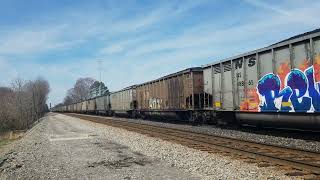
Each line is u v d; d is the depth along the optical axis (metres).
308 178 9.94
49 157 17.36
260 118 21.33
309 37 17.03
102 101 76.94
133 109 51.94
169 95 36.81
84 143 22.64
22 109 71.88
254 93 21.61
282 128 20.09
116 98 63.50
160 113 40.16
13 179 12.56
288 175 10.51
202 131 25.09
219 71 26.00
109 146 20.30
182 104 33.22
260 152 14.28
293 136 19.47
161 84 39.34
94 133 30.16
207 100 28.30
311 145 16.08
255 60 21.52
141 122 40.28
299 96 17.83
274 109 19.70
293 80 18.22
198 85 31.22
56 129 40.03
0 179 12.63
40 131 38.81
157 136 23.05
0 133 56.47
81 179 12.00
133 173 12.48
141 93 48.03
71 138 26.59
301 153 13.47
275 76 19.62
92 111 90.94
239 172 11.43
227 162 13.09
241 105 23.06
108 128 33.81
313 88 16.92
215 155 14.70
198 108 30.80
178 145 18.23
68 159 16.34
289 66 18.55
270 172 11.09
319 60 16.58
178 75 34.09
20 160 16.88
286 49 18.80
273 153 14.12
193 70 31.30
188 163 13.55
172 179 11.25
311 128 17.77
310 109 17.11
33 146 23.08
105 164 14.56
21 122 69.00
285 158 12.40
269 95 20.16
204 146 17.28
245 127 25.19
